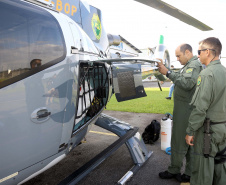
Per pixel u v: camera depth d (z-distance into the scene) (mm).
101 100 2316
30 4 1350
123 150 3156
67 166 2686
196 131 1599
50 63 1313
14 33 1171
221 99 1468
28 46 1220
